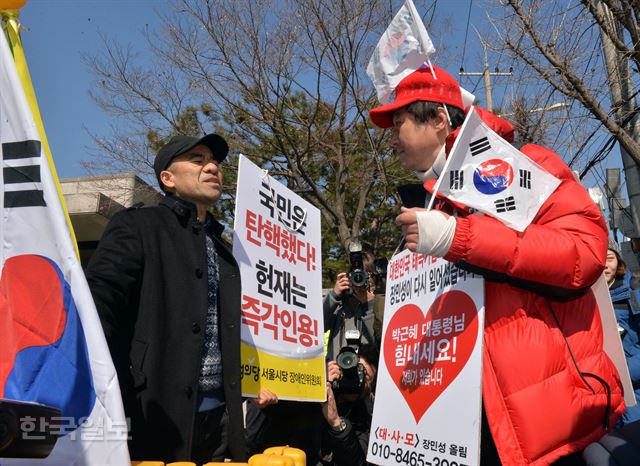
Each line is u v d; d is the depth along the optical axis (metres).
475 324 2.22
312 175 14.61
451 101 2.51
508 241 2.03
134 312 2.33
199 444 2.36
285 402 3.44
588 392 2.06
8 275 1.79
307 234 3.25
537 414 2.00
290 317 2.97
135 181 12.45
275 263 2.97
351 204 15.13
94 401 1.69
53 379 1.71
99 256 2.27
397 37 2.62
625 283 3.88
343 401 3.50
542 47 7.45
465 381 2.20
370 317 3.85
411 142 2.52
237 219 2.82
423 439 2.33
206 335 2.46
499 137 2.17
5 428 1.42
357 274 3.86
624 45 7.29
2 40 1.89
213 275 2.58
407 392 2.50
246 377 2.65
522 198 2.11
